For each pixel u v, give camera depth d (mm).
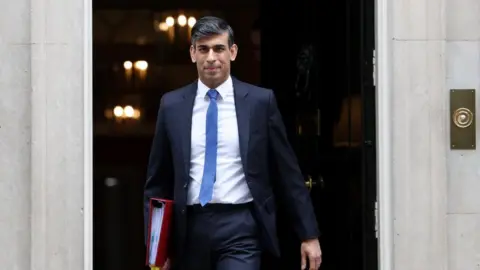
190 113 7188
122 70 14367
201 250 7109
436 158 7836
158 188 7465
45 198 7668
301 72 10492
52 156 7668
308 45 10203
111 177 14094
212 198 7047
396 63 7820
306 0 10227
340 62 8992
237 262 7035
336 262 9266
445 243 7836
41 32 7660
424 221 7836
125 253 13711
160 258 7090
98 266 13578
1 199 7688
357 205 8398
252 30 12781
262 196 7180
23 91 7703
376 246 8070
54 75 7668
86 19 7742
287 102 10914
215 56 7082
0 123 7684
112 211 13914
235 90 7203
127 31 14406
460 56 7887
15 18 7695
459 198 7910
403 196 7844
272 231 7215
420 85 7828
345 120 8820
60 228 7676
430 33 7812
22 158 7703
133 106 14312
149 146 14266
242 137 7105
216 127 7121
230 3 13625
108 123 14273
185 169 7129
